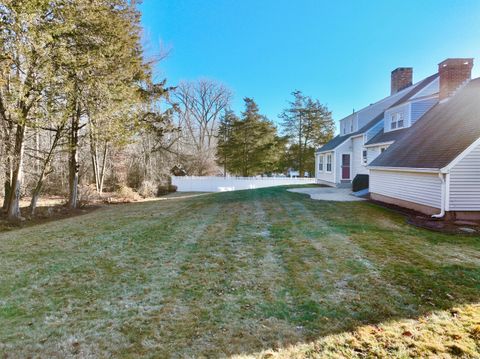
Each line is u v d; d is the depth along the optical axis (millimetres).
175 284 4105
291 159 32875
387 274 4148
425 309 3188
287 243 5863
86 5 9422
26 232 8414
